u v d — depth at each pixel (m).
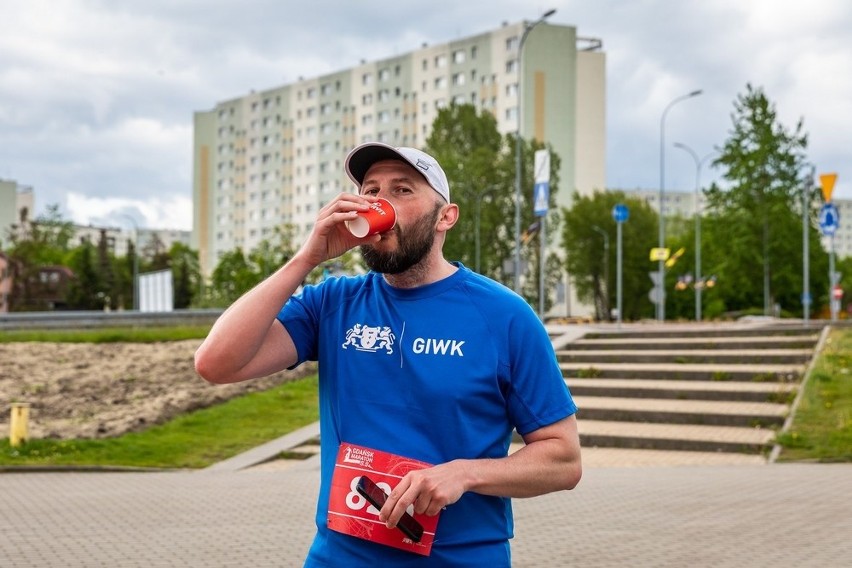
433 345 2.73
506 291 2.83
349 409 2.75
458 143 88.00
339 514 2.66
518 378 2.74
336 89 134.75
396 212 2.74
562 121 115.56
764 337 20.73
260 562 7.09
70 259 126.19
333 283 2.96
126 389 18.92
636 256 86.44
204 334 26.02
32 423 16.09
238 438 15.58
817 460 12.57
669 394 16.67
